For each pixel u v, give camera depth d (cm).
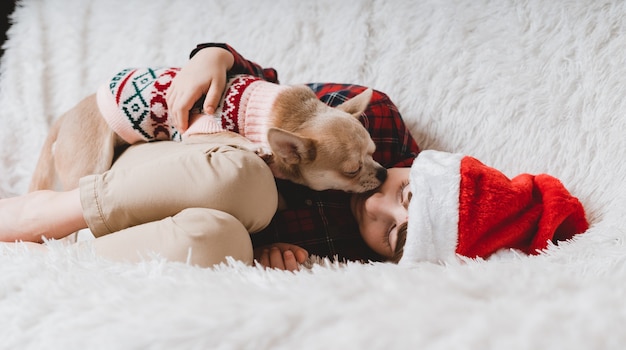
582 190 175
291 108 181
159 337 97
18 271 120
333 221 181
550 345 90
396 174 177
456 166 153
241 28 230
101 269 121
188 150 156
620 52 184
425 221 149
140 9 235
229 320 98
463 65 205
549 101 190
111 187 148
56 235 154
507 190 152
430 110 206
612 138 175
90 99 195
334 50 222
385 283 109
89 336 101
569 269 119
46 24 234
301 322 98
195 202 144
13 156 219
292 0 229
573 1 196
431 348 92
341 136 176
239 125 175
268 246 167
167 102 179
